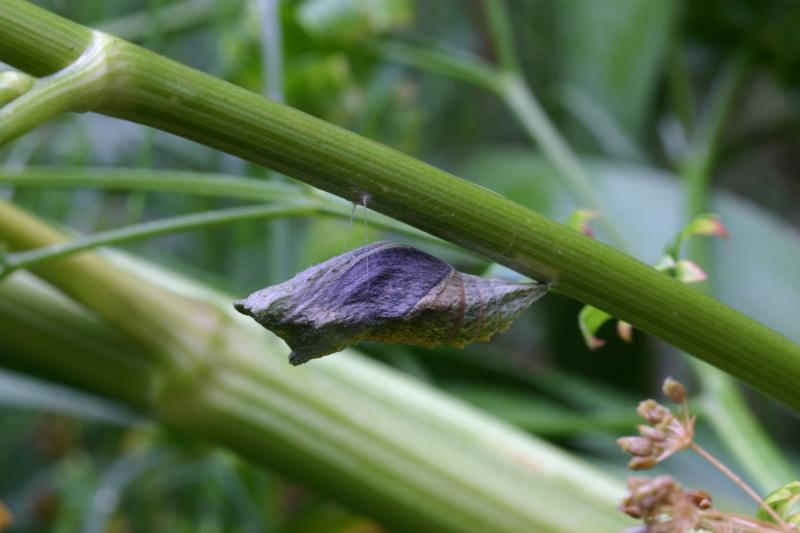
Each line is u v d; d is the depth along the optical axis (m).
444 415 0.35
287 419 0.33
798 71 0.59
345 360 0.37
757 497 0.24
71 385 0.34
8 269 0.30
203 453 0.48
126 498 0.57
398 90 0.57
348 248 0.48
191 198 0.55
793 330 0.45
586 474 0.34
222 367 0.33
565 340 0.56
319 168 0.22
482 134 0.70
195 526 0.56
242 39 0.50
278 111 0.22
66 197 0.51
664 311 0.23
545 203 0.51
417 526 0.32
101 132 0.56
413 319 0.23
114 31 0.52
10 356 0.34
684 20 0.59
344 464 0.32
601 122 0.60
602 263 0.23
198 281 0.46
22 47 0.21
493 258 0.23
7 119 0.21
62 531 0.51
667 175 0.57
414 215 0.22
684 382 0.70
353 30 0.51
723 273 0.48
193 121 0.22
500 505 0.32
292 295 0.23
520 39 0.63
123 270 0.33
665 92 0.64
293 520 0.47
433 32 0.69
